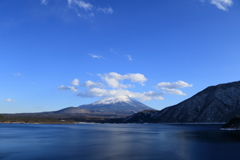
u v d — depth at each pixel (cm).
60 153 3719
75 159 3225
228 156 3334
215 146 4319
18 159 3259
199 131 8619
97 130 10519
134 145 4688
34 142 5322
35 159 3247
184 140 5484
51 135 7419
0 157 3412
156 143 5009
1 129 11069
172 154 3547
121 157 3344
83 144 4906
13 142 5338
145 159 3197
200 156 3356
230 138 5659
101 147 4409
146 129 11231
